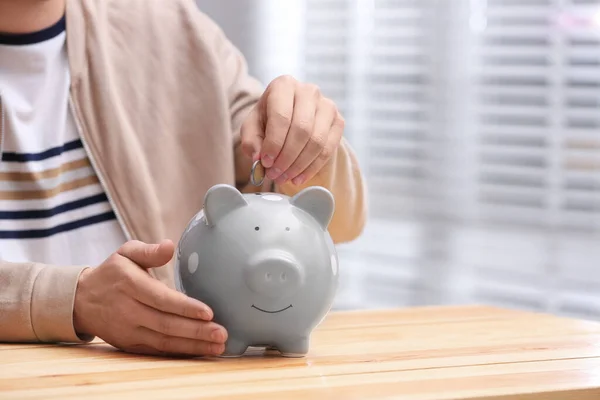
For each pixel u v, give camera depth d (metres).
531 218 2.21
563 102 2.14
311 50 2.47
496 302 2.26
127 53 1.43
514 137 2.21
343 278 2.52
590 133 2.12
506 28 2.18
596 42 2.09
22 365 0.87
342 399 0.73
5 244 1.32
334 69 2.45
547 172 2.17
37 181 1.34
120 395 0.73
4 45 1.32
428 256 2.36
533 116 2.18
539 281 2.20
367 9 2.38
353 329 1.13
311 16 2.46
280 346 0.93
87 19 1.40
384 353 0.95
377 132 2.41
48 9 1.34
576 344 1.01
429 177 2.34
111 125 1.37
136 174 1.38
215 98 1.45
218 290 0.91
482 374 0.83
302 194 0.96
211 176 1.45
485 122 2.25
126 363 0.89
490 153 2.24
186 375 0.82
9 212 1.33
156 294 0.91
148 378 0.81
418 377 0.82
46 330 1.01
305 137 1.05
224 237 0.92
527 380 0.81
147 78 1.44
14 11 1.30
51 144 1.36
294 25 2.47
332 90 2.46
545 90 2.15
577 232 2.15
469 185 2.28
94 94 1.38
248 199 0.95
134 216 1.37
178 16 1.49
